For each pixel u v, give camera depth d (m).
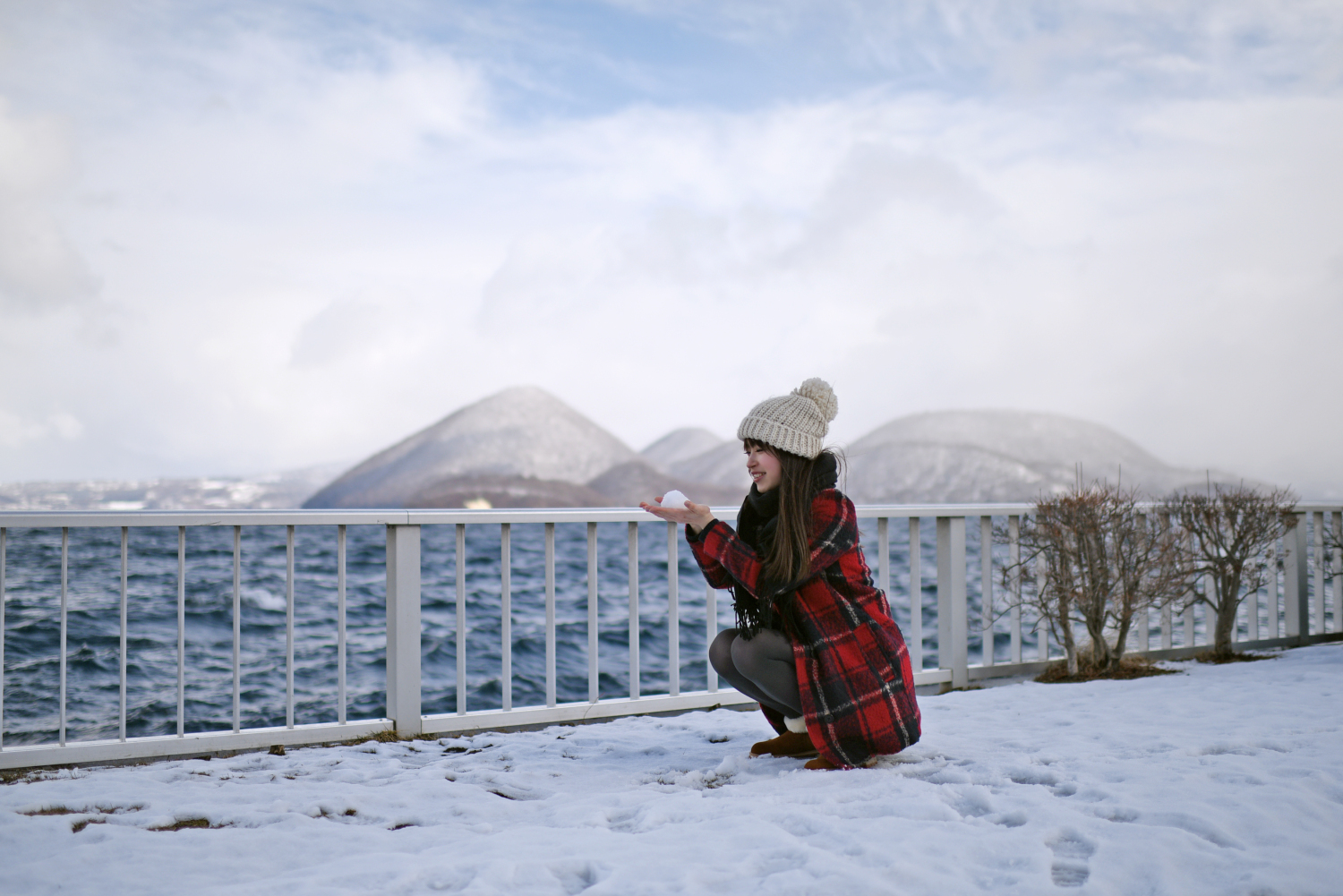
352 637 10.65
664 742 3.40
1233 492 5.67
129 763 3.15
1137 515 5.08
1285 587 6.07
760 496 2.75
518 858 1.97
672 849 2.01
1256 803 2.27
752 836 2.08
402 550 3.56
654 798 2.51
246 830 2.25
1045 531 5.02
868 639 2.72
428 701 7.59
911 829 2.12
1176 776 2.54
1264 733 3.16
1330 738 3.05
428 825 2.39
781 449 2.67
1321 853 1.95
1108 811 2.27
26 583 16.59
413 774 2.91
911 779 2.58
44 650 9.52
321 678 8.38
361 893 1.80
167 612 12.48
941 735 3.29
